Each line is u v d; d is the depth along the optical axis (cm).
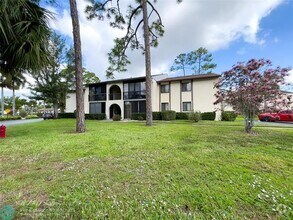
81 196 223
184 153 416
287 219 177
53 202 211
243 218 178
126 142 550
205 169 310
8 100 5228
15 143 555
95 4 1116
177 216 182
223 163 341
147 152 430
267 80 686
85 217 183
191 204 203
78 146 500
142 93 2197
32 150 462
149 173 297
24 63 632
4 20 506
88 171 310
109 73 1364
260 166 323
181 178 275
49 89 2277
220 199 211
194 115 1595
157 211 191
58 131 831
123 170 313
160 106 2161
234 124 1259
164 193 228
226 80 786
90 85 2567
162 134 711
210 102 1841
